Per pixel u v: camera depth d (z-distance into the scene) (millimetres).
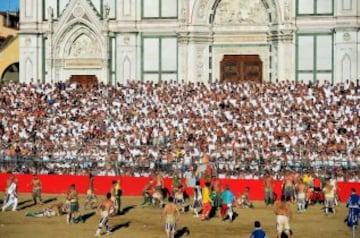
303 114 73250
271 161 65250
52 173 68562
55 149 69938
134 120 75375
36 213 55156
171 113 76000
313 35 86062
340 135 68750
